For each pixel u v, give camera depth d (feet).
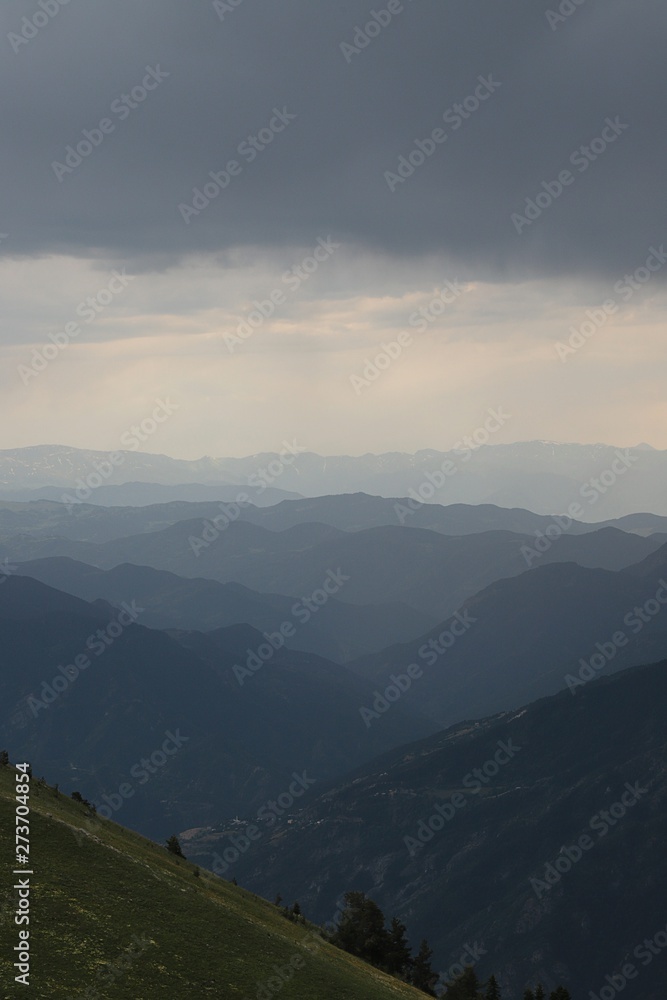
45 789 287.07
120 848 258.78
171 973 201.05
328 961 265.34
